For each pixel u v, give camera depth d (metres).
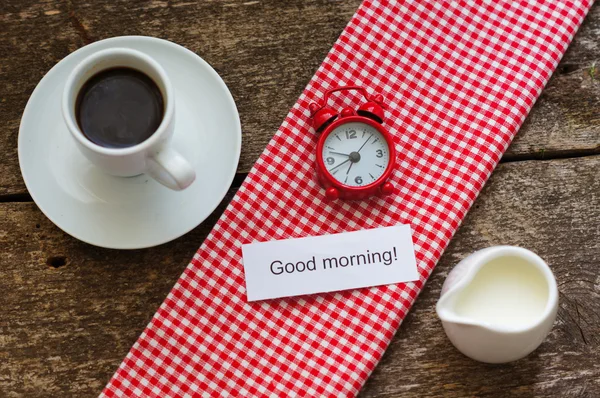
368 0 0.72
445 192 0.70
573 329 0.71
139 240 0.68
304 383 0.69
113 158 0.63
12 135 0.71
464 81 0.71
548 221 0.72
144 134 0.66
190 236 0.71
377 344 0.69
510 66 0.71
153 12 0.72
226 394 0.69
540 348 0.71
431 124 0.71
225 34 0.72
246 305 0.70
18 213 0.71
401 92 0.71
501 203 0.72
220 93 0.69
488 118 0.71
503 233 0.71
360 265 0.70
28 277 0.70
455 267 0.68
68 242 0.71
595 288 0.71
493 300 0.69
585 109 0.72
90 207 0.68
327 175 0.69
